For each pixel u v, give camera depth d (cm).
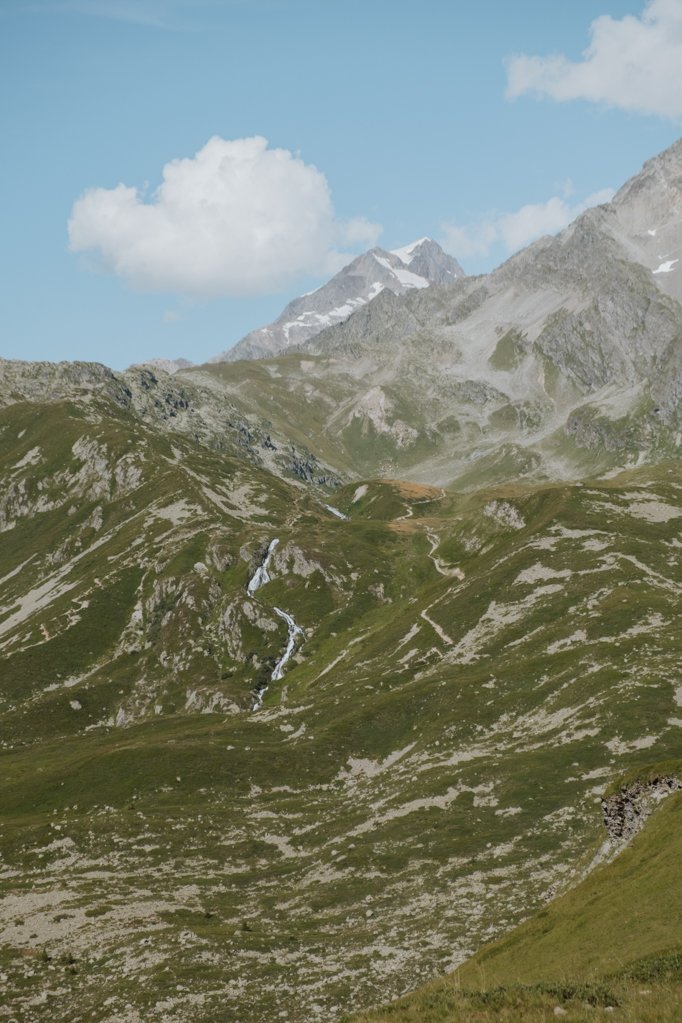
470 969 6912
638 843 7400
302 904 11606
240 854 14600
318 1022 7362
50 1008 8631
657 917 5875
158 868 14250
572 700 17238
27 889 13638
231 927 10781
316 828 15238
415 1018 4959
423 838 13112
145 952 9862
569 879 8906
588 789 13425
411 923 9894
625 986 4806
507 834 12538
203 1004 8156
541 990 4928
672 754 13925
